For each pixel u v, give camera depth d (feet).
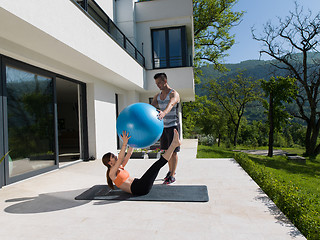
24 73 15.21
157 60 35.06
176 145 10.19
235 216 7.87
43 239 6.53
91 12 25.64
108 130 26.37
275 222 7.34
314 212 7.80
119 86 29.81
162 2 34.40
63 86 30.66
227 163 18.25
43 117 16.92
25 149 14.85
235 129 108.68
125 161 10.55
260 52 60.44
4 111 13.21
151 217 7.95
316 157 60.34
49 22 12.09
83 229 7.14
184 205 9.04
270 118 57.41
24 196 10.91
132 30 33.32
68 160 22.49
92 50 17.10
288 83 54.85
